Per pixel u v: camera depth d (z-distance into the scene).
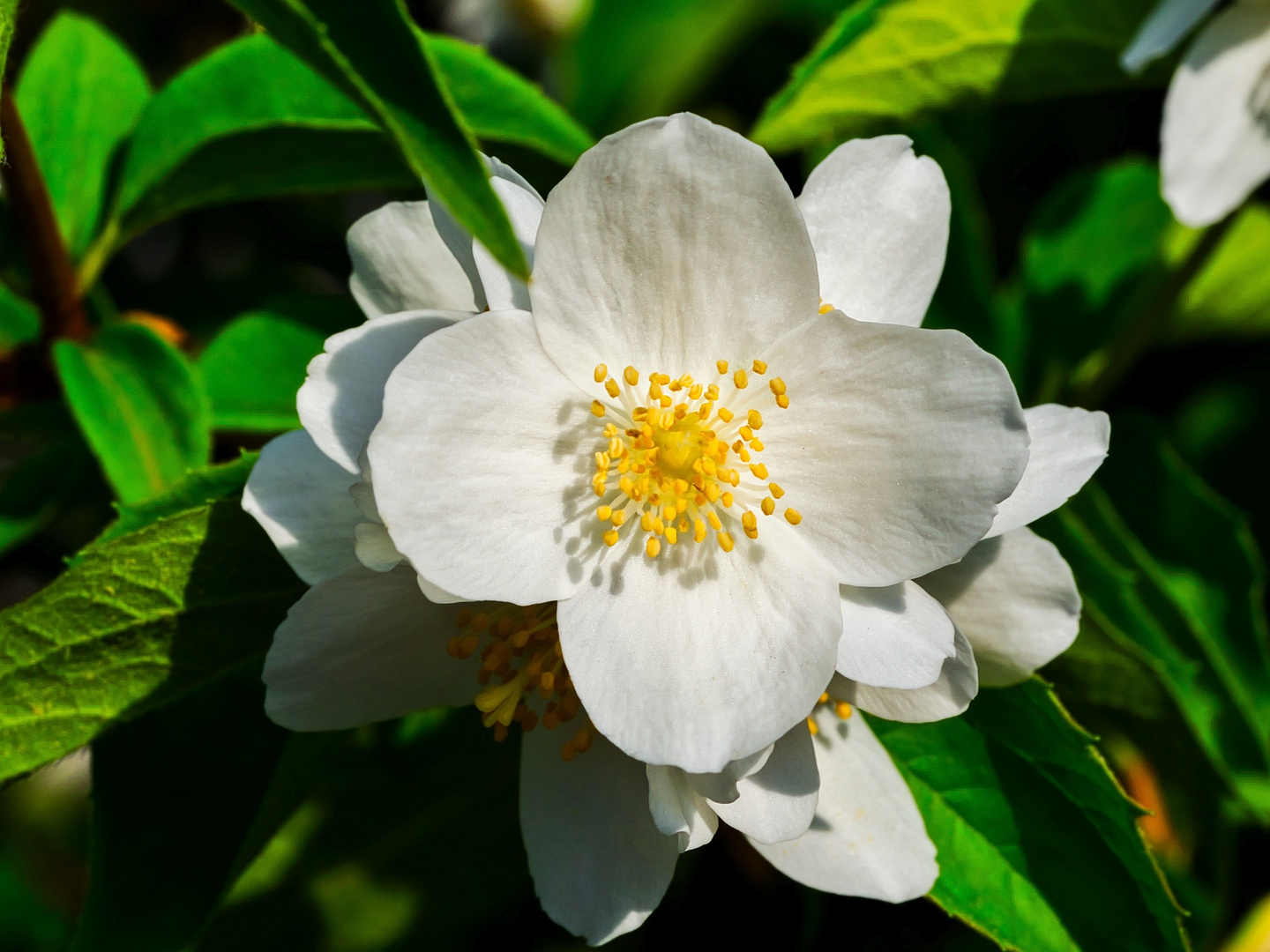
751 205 0.18
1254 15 0.22
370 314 0.19
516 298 0.18
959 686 0.18
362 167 0.21
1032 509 0.18
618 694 0.18
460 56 0.21
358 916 0.22
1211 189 0.22
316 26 0.16
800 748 0.18
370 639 0.18
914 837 0.19
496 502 0.18
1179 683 0.22
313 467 0.18
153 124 0.21
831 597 0.18
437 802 0.21
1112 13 0.21
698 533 0.19
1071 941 0.19
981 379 0.18
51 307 0.21
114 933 0.20
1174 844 0.23
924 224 0.19
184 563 0.19
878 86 0.22
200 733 0.20
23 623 0.18
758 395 0.18
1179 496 0.23
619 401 0.18
